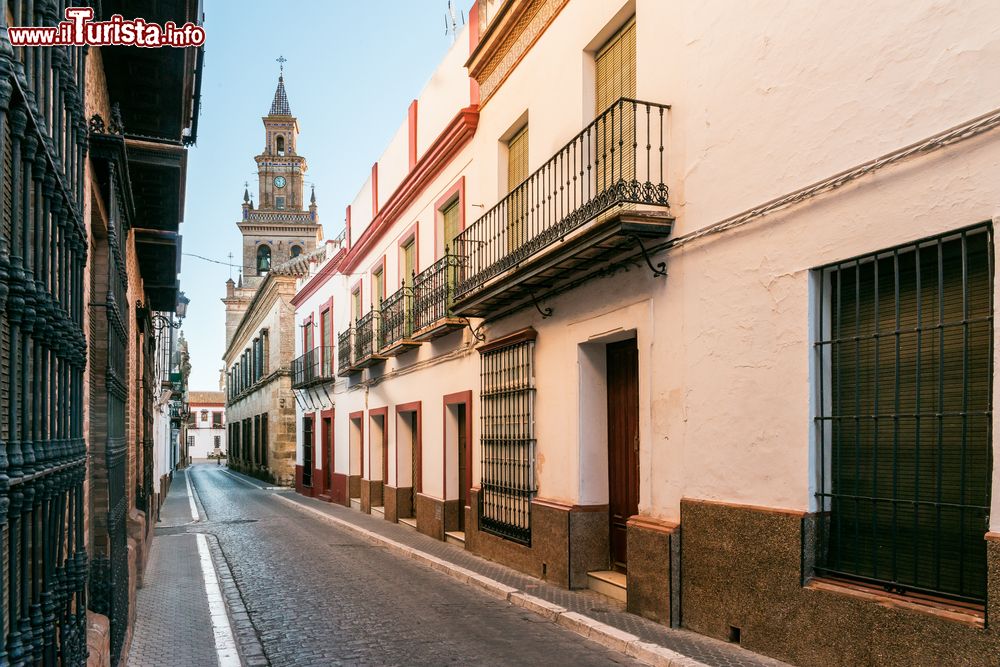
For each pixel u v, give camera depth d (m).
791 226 5.79
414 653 6.55
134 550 8.35
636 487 8.35
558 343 9.31
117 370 6.94
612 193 7.31
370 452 19.27
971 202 4.49
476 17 12.49
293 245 68.00
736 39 6.43
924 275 5.01
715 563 6.39
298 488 28.86
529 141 10.19
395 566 11.23
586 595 8.37
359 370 20.03
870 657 4.94
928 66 4.75
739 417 6.24
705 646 6.15
